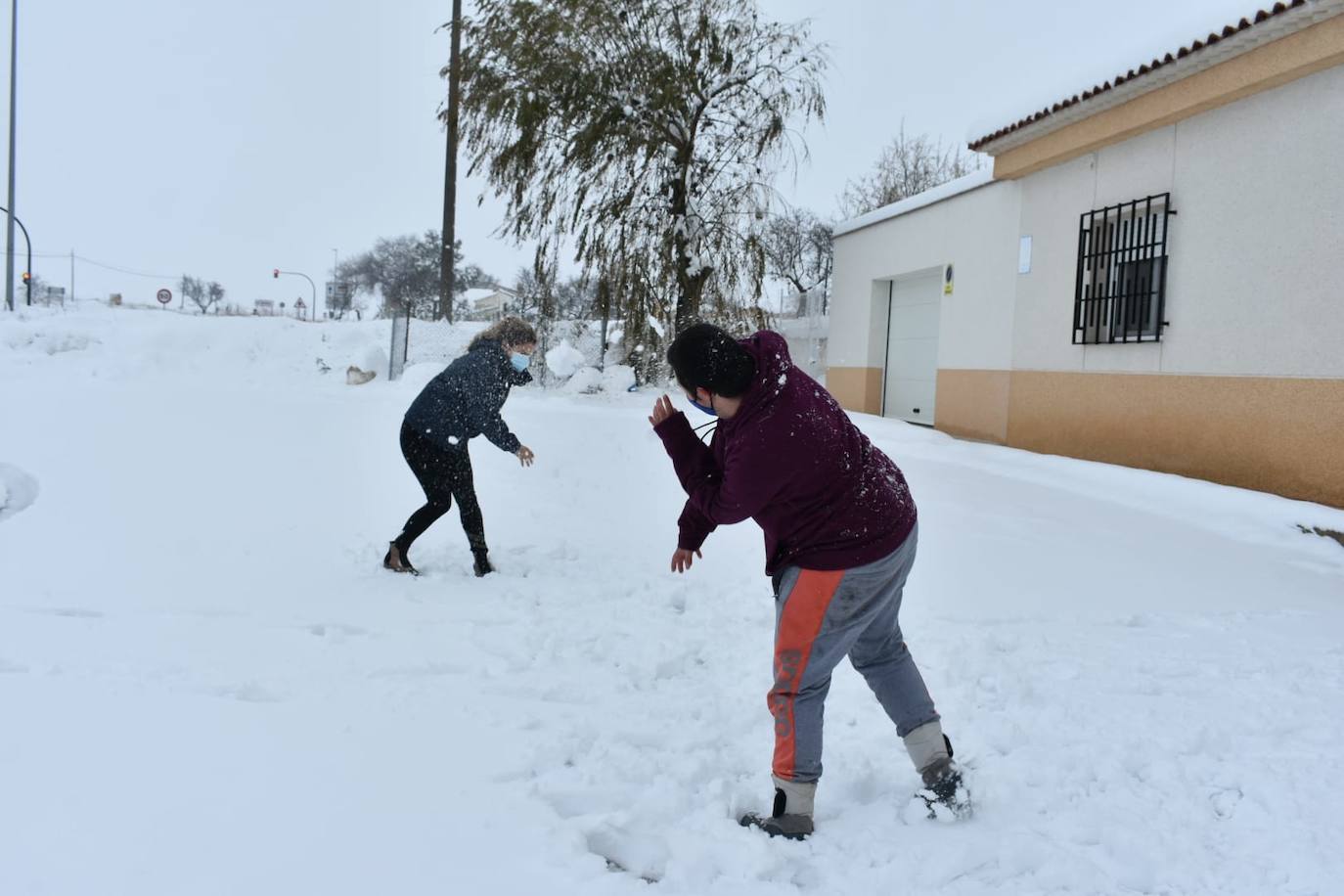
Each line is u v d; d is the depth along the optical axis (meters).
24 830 2.36
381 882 2.26
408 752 3.01
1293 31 7.85
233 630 4.11
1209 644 4.73
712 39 15.91
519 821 2.62
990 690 3.98
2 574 4.73
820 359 18.19
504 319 5.29
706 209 16.36
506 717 3.35
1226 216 8.88
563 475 8.20
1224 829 2.84
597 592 5.05
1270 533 7.41
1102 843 2.74
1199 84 8.82
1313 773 3.22
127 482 6.84
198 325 18.30
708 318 16.41
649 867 2.54
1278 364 8.35
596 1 15.43
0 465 6.71
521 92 15.96
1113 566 6.20
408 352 18.03
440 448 5.11
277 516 6.25
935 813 2.84
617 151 16.06
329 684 3.56
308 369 17.44
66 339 17.02
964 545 6.48
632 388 15.97
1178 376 9.41
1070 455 10.91
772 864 2.51
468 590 4.96
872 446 2.86
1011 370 12.00
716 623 4.66
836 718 3.62
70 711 3.12
